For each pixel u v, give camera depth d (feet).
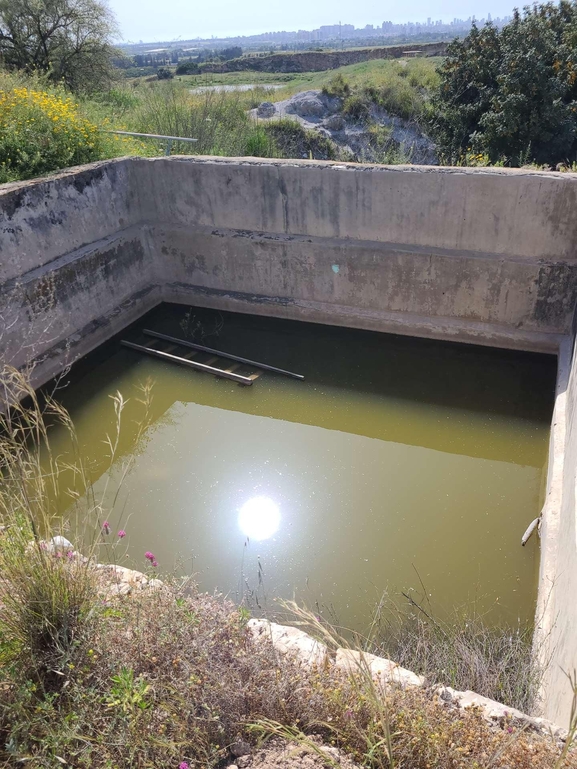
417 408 18.66
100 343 22.31
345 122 51.72
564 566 9.85
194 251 23.71
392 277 20.68
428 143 49.34
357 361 21.07
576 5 46.42
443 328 20.81
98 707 6.40
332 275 21.67
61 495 15.70
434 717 6.72
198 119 31.27
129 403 19.56
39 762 5.81
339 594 12.78
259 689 6.91
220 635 7.57
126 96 43.09
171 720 6.37
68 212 20.38
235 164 21.18
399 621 12.03
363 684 6.91
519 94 40.04
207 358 21.57
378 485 15.84
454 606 12.39
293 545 14.03
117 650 7.03
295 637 8.59
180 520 14.87
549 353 19.63
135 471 16.66
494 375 19.72
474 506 15.03
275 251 22.13
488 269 19.12
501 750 6.07
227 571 13.41
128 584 8.59
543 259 18.42
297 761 6.29
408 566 13.39
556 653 8.86
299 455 17.12
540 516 13.99
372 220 20.10
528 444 17.01
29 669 6.77
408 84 57.77
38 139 21.68
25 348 19.13
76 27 46.60
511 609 12.28
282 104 53.21
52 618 7.02
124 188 22.82
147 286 24.68
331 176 19.89
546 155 41.32
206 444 17.78
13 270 18.56
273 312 23.45
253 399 19.58
